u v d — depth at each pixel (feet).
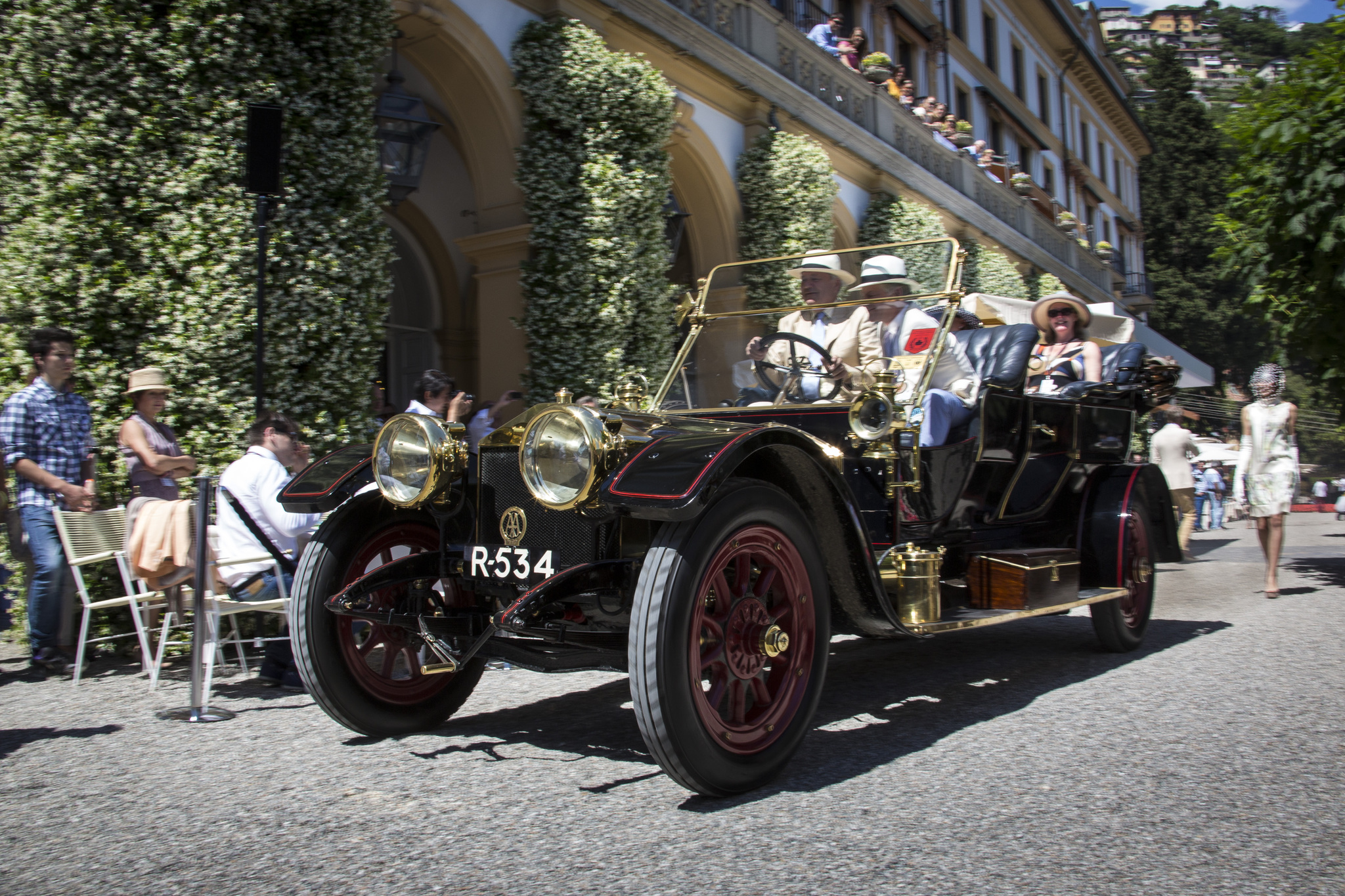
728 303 14.42
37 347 15.81
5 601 19.02
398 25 26.17
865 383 12.91
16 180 17.31
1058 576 13.21
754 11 40.70
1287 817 8.23
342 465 11.20
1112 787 9.05
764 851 7.53
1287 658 15.03
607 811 8.51
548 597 8.87
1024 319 21.39
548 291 28.45
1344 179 21.67
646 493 8.20
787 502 9.36
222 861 7.52
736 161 39.75
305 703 13.26
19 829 8.31
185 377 17.57
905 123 55.26
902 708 12.39
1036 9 93.71
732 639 8.89
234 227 17.95
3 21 17.37
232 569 14.49
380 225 20.76
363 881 7.09
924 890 6.82
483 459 10.27
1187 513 32.81
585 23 30.89
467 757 10.30
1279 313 24.94
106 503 17.12
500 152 29.40
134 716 12.48
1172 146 167.22
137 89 17.44
